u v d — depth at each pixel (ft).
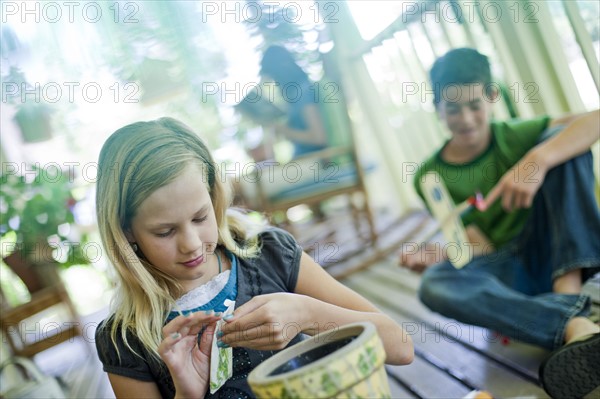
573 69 4.66
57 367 6.70
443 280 4.25
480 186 4.68
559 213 3.85
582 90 4.63
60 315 7.26
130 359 2.20
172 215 1.94
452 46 6.03
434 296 4.19
